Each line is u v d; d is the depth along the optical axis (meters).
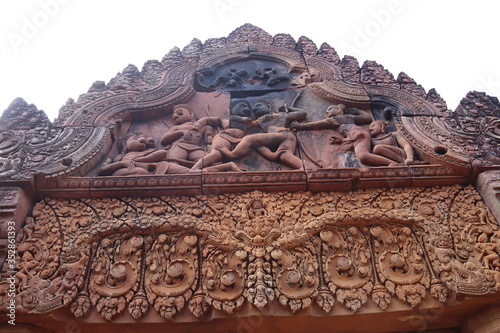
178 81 5.26
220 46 6.07
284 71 5.71
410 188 3.75
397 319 2.99
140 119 4.75
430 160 3.96
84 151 3.94
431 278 3.07
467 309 2.99
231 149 4.24
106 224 3.32
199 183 3.66
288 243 3.24
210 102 5.06
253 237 3.30
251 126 4.55
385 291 3.00
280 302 2.88
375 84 5.24
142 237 3.29
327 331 3.03
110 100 4.74
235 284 3.01
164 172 3.84
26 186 3.51
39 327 2.88
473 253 3.19
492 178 3.61
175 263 3.12
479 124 4.43
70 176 3.67
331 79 5.38
